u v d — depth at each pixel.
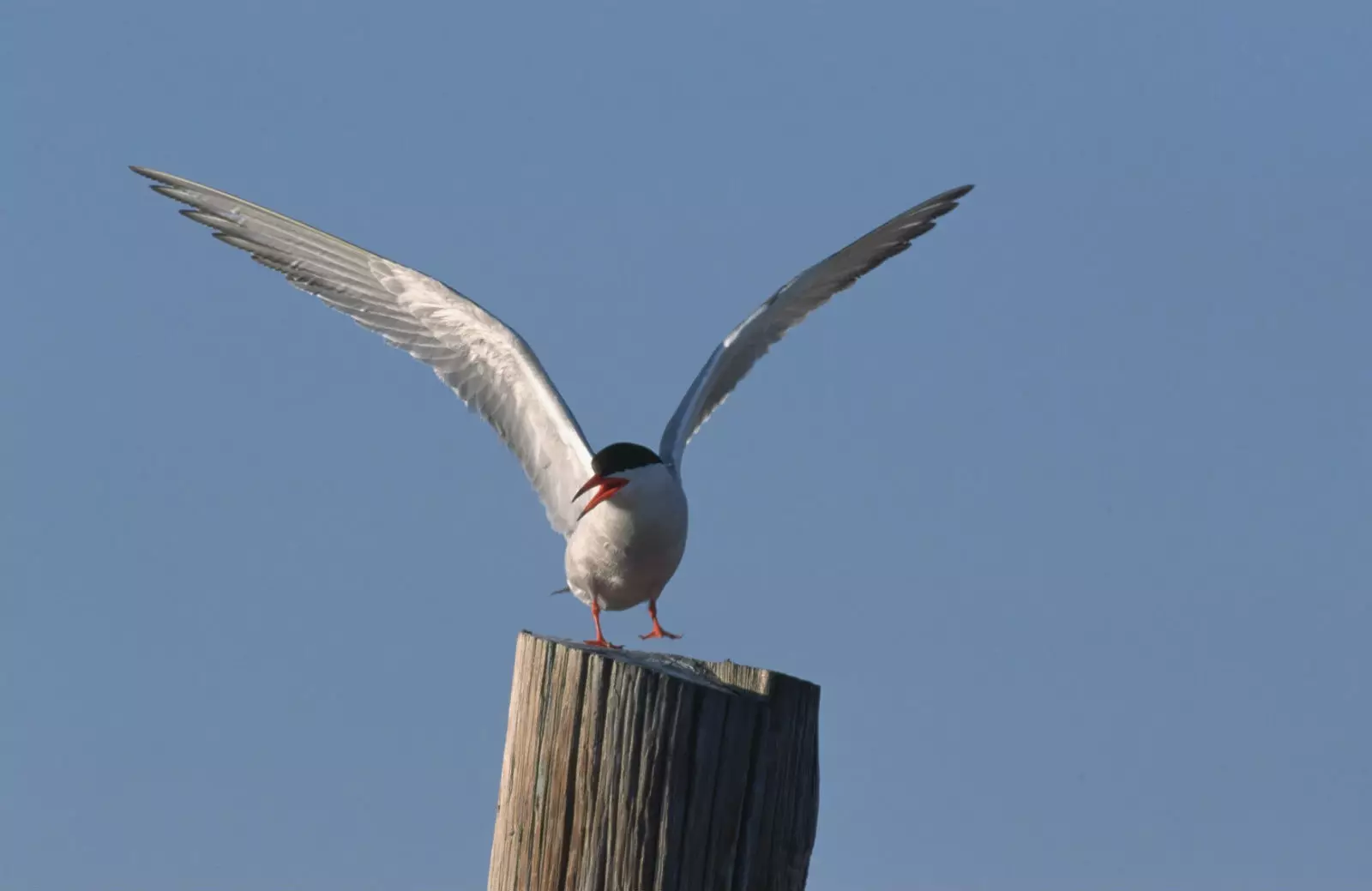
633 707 6.97
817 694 7.67
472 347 12.48
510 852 7.23
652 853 6.89
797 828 7.43
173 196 13.10
